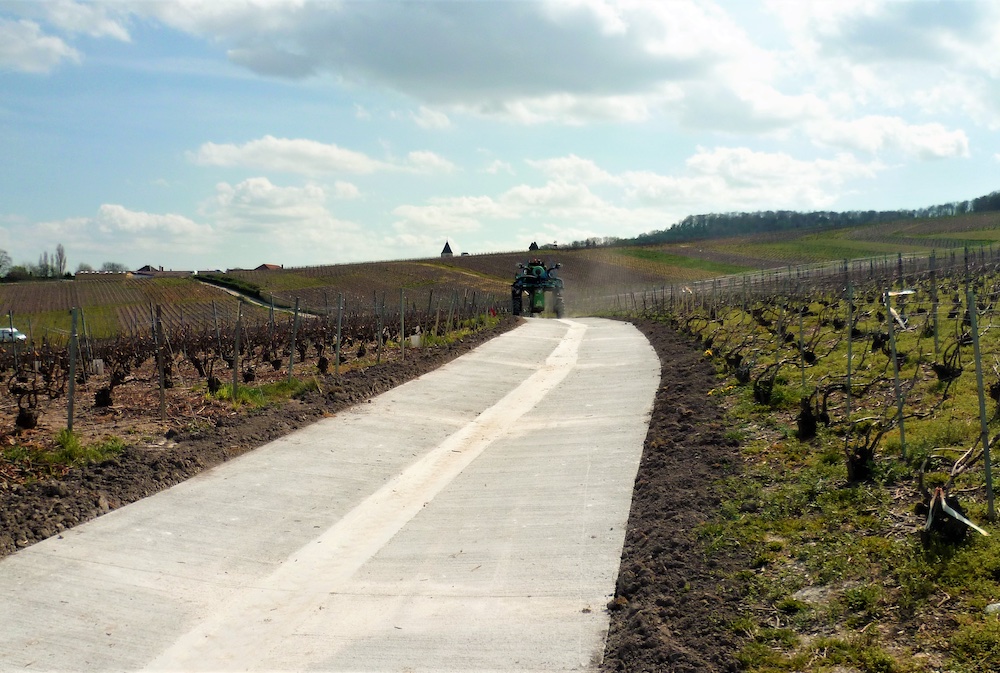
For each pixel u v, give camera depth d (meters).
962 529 5.90
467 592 6.98
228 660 5.93
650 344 24.12
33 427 11.02
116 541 7.89
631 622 5.89
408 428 13.20
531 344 25.67
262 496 9.48
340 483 10.16
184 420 12.13
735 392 12.94
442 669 5.74
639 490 9.13
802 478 8.05
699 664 5.15
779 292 30.94
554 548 7.80
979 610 5.04
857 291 25.03
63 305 65.00
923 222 105.94
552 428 13.12
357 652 6.04
